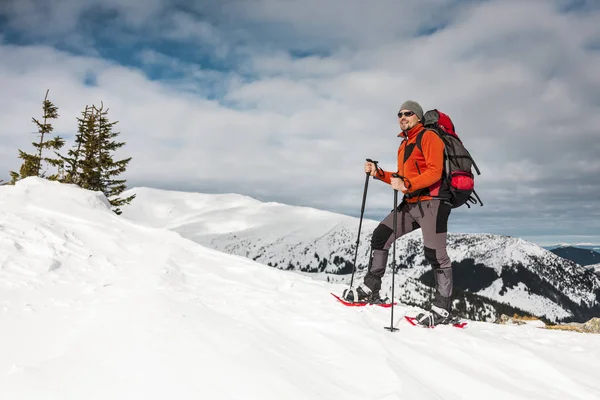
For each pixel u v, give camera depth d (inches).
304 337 144.2
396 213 180.2
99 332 124.3
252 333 135.3
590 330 370.0
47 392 93.3
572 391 129.0
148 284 176.4
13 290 156.6
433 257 172.9
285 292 198.5
